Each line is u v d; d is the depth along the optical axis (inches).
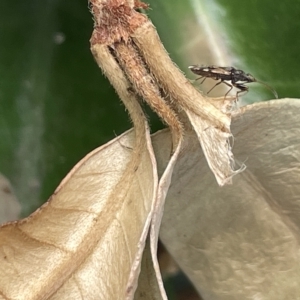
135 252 2.7
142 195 2.8
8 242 2.9
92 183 2.9
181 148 2.9
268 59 3.5
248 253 3.3
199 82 3.4
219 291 3.4
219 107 2.9
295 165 3.1
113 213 2.8
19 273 2.8
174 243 3.3
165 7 3.4
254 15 3.5
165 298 2.7
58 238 2.8
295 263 3.4
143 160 2.9
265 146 3.1
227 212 3.2
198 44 3.4
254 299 3.4
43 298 2.8
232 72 3.2
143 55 2.8
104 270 2.8
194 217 3.2
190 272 3.4
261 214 3.3
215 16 3.4
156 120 3.2
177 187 3.1
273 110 2.9
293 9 3.5
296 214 3.3
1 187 3.5
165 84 2.8
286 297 3.4
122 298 2.7
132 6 2.8
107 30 2.8
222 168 2.9
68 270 2.8
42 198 3.5
